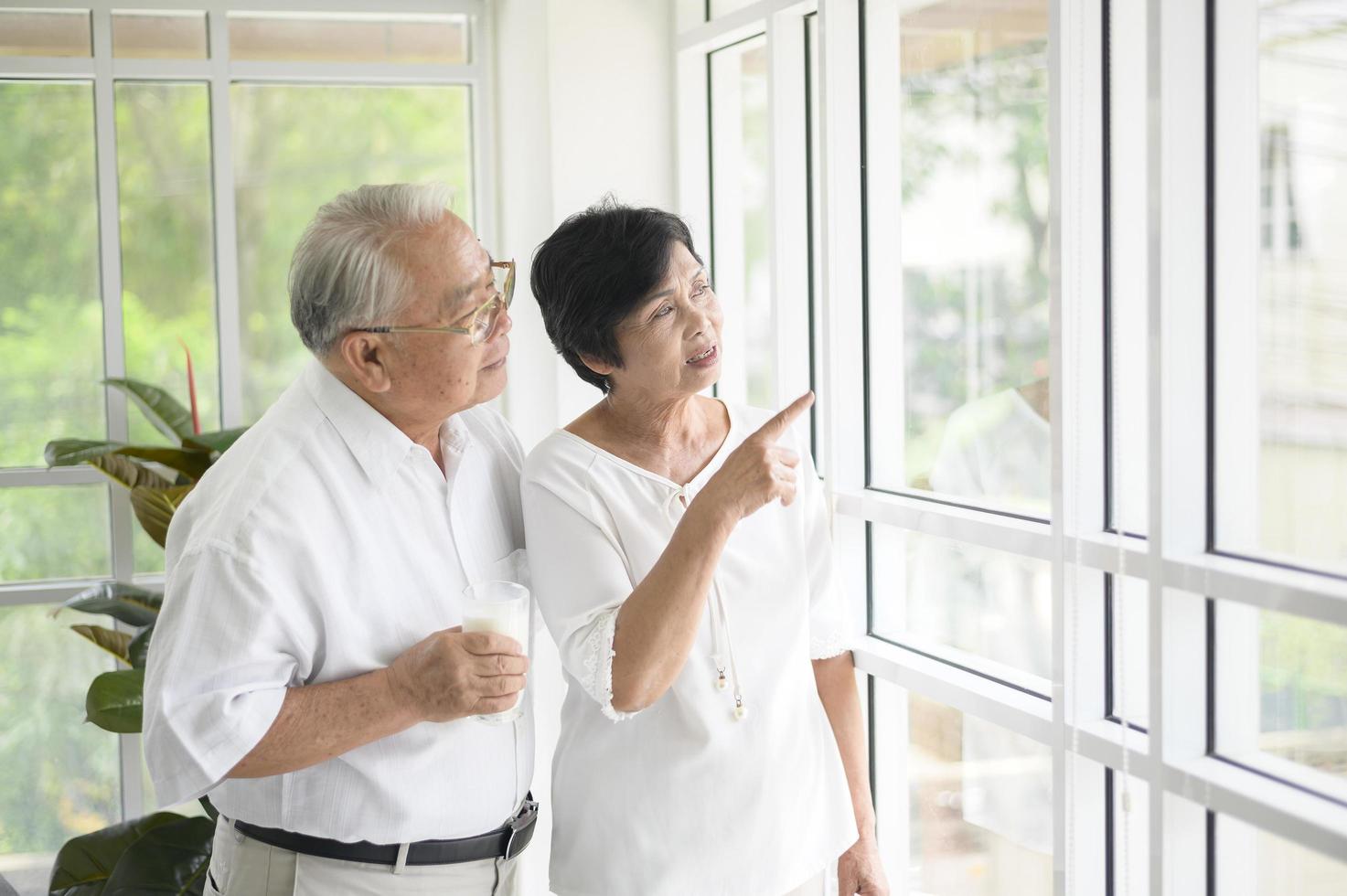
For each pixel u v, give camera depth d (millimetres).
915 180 1740
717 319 1405
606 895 1438
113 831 2215
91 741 2566
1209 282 1208
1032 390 1536
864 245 1837
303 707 1243
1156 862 1234
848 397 1850
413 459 1376
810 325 2049
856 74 1815
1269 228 1154
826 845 1494
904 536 1809
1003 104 1556
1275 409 1164
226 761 1207
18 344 2512
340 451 1338
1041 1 1477
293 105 2572
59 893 2152
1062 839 1377
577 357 1443
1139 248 1302
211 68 2514
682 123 2322
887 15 1774
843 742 1606
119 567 2570
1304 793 1142
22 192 2486
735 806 1404
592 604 1363
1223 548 1222
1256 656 1199
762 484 1263
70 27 2473
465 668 1238
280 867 1329
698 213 2342
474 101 2639
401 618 1348
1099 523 1370
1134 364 1326
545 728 2451
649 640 1273
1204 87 1189
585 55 2295
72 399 2547
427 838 1334
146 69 2488
